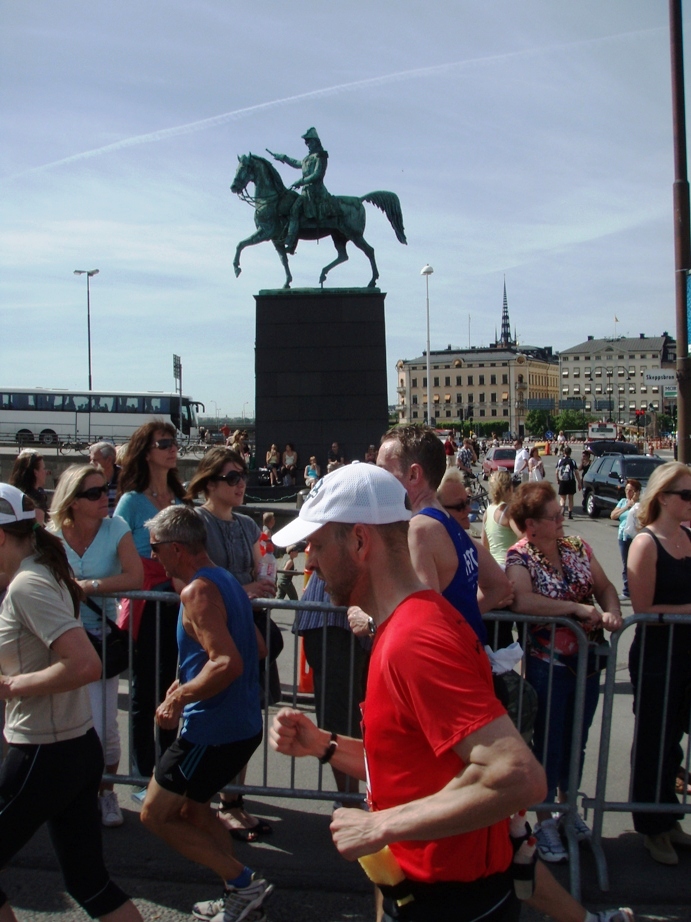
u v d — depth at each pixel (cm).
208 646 324
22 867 389
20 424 4275
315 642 418
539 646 402
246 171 2394
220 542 450
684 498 400
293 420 2458
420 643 187
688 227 998
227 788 396
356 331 2450
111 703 439
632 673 417
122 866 385
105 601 425
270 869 382
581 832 404
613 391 16450
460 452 3062
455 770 188
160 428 488
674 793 401
